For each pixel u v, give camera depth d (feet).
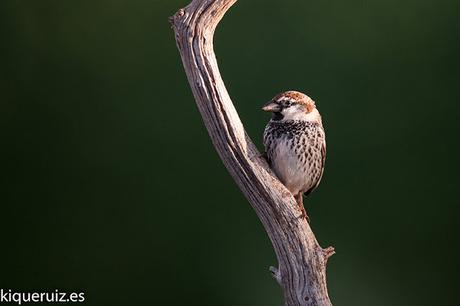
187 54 23.39
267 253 41.55
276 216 24.08
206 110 23.50
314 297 24.29
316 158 26.55
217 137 23.67
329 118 41.78
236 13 42.29
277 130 26.20
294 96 26.25
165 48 43.80
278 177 26.48
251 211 42.11
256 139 41.27
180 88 43.45
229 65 41.83
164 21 43.96
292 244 24.23
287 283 24.52
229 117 23.50
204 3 23.17
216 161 42.78
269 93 41.70
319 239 41.34
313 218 41.39
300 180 26.55
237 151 23.65
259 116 41.50
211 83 23.32
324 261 24.38
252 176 23.76
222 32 42.06
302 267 24.30
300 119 26.20
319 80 42.04
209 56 23.36
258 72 41.91
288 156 26.04
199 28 23.25
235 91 41.60
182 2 44.01
